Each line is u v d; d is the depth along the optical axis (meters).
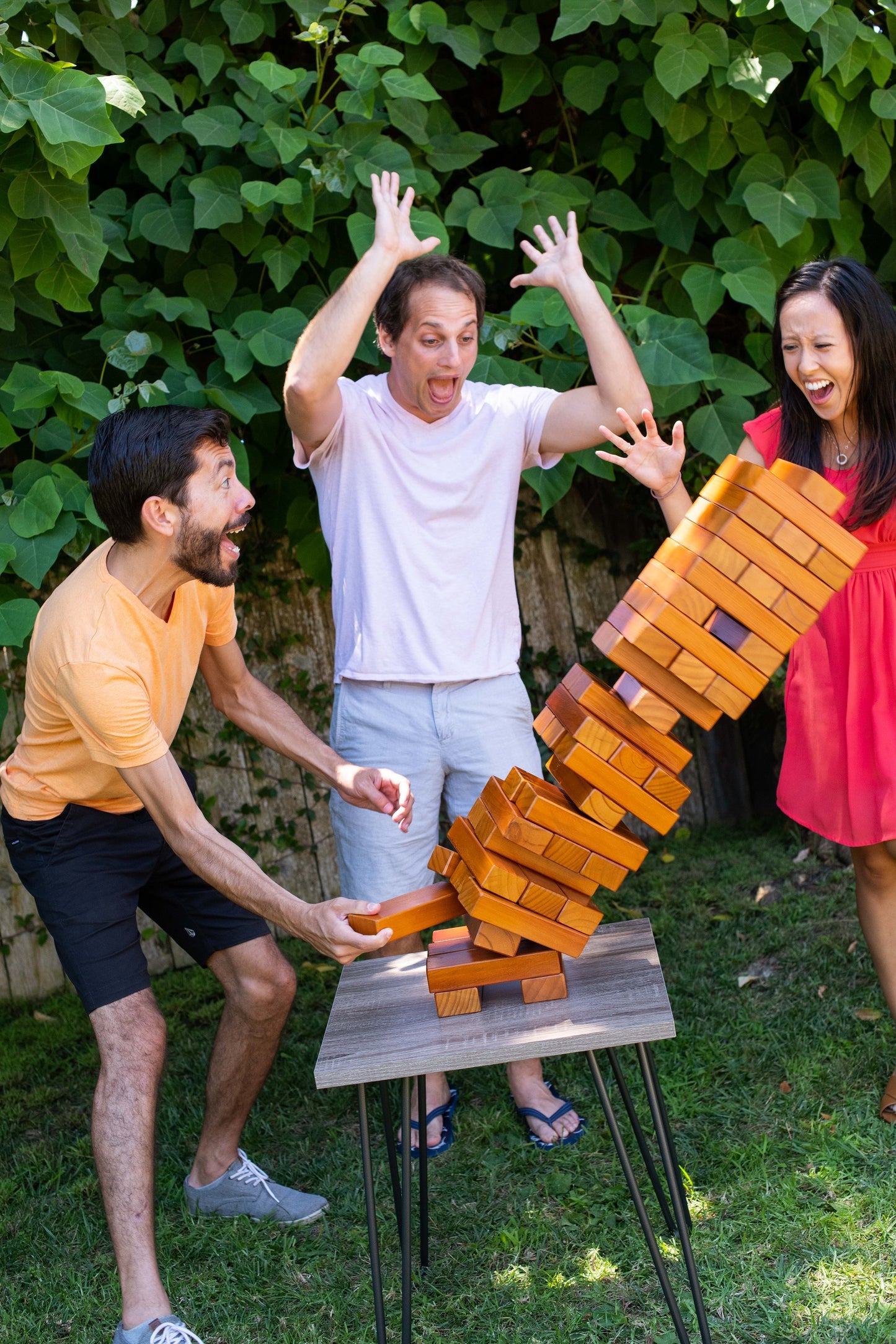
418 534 2.36
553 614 4.18
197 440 1.94
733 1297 2.02
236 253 3.28
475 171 3.78
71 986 3.77
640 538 4.25
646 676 1.78
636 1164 2.44
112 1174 1.99
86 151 2.41
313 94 3.29
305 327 2.97
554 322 2.93
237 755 3.87
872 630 2.27
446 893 1.87
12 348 3.02
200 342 3.32
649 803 1.79
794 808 2.44
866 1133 2.40
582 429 2.39
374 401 2.39
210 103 3.11
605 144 3.36
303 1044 3.16
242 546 3.78
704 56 2.94
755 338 3.44
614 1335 1.98
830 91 3.04
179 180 3.02
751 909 3.59
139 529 1.95
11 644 2.53
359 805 2.29
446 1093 2.67
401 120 3.06
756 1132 2.48
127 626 1.98
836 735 2.34
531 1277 2.16
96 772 2.12
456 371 2.27
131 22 2.98
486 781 2.44
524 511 4.12
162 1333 1.93
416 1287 2.17
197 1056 3.17
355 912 1.80
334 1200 2.47
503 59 3.30
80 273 2.69
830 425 2.27
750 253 3.13
